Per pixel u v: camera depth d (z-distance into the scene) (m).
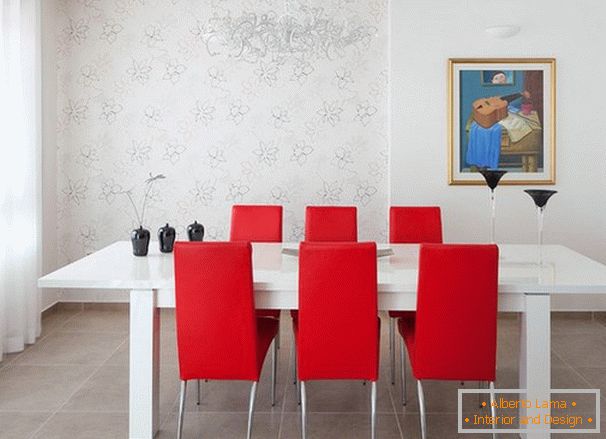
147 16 5.19
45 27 4.95
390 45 5.01
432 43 5.00
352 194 5.27
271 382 3.68
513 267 3.15
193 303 2.73
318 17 3.38
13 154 4.08
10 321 4.14
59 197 5.26
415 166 5.05
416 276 2.93
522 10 4.96
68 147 5.25
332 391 3.54
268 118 5.24
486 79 4.98
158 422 3.01
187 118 5.24
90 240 5.28
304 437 2.78
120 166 5.25
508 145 5.00
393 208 4.21
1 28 3.85
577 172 5.00
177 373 3.80
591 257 5.05
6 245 4.07
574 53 4.96
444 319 2.69
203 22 5.19
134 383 2.86
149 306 2.85
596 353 4.16
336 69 5.21
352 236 4.23
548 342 2.80
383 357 4.12
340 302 2.69
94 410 3.22
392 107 5.03
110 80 5.21
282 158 5.26
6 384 3.59
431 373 2.74
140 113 5.23
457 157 5.02
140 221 5.28
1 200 3.95
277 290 2.80
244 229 4.28
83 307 5.32
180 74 5.22
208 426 3.07
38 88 4.49
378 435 2.96
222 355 2.76
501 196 5.02
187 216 5.28
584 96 4.98
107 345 4.34
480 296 2.66
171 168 5.26
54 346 4.32
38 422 3.07
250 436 2.85
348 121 5.23
